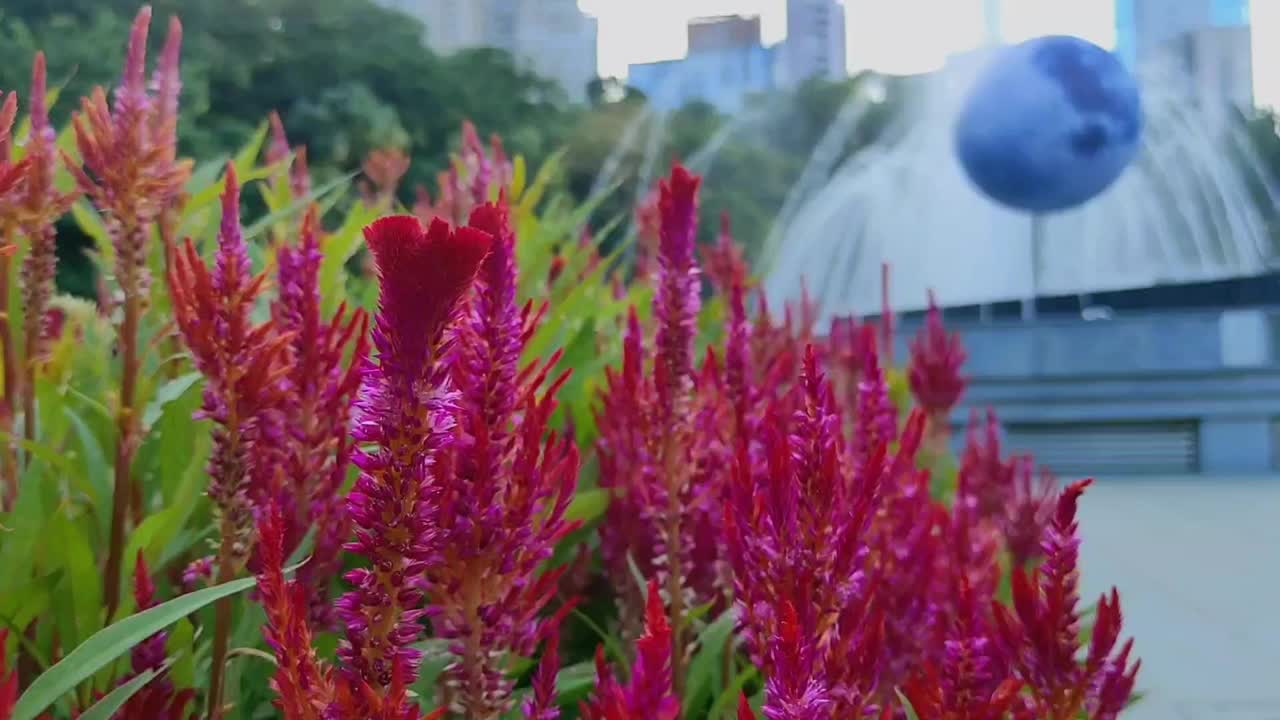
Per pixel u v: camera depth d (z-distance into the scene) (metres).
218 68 17.84
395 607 0.53
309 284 0.86
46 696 0.60
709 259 2.10
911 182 26.03
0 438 0.92
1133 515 8.80
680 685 0.95
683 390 0.96
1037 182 17.39
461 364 0.64
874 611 0.96
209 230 1.36
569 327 1.60
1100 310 25.06
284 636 0.52
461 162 1.77
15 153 1.08
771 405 1.00
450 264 0.50
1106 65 16.92
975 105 17.48
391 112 18.50
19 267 1.10
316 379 0.85
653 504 0.97
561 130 23.56
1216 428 15.09
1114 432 15.38
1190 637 4.41
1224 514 8.78
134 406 0.96
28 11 12.77
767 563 0.67
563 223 1.86
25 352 1.05
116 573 0.94
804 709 0.57
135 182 0.95
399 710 0.52
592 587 1.43
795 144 26.62
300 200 1.28
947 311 25.36
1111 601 0.82
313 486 0.85
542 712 0.70
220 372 0.80
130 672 0.87
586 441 1.51
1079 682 0.81
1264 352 15.52
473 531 0.64
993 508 1.90
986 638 0.85
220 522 0.82
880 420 1.02
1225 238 24.61
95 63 11.97
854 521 0.67
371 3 20.66
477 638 0.65
